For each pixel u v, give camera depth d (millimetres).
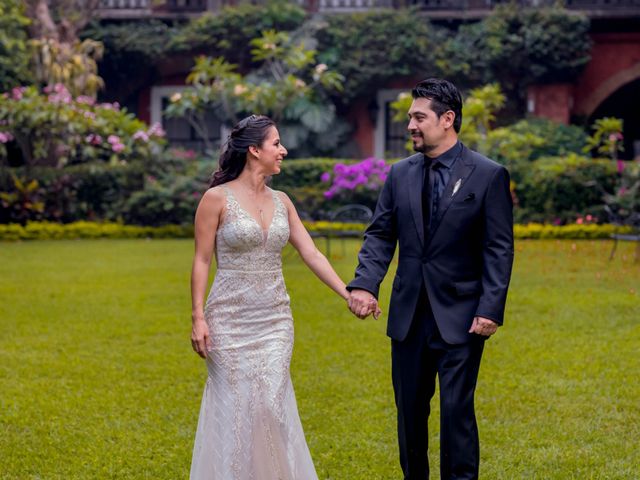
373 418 4793
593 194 16172
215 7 21906
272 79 20438
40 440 4477
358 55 20484
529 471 3967
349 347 6504
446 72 20453
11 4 18500
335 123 20734
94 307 8242
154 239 16094
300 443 3428
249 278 3467
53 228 16125
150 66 21750
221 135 22047
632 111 22734
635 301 8266
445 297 3467
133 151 18234
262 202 3539
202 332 3438
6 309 8156
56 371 5867
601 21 20375
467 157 3529
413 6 20781
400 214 3559
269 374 3414
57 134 17641
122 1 22641
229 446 3340
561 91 20266
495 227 3453
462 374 3408
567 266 10922
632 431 4516
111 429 4645
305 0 22031
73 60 18625
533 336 6793
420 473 3568
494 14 20266
